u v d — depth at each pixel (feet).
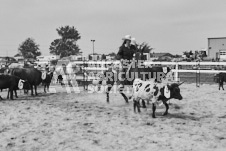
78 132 22.79
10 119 27.78
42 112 31.17
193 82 64.28
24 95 46.98
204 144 19.40
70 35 349.41
